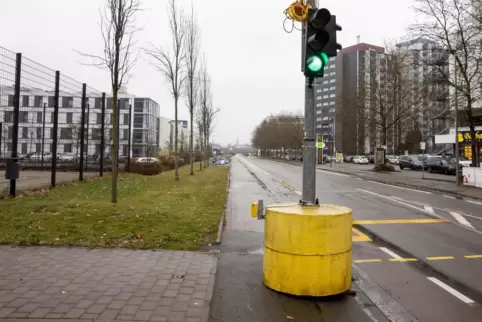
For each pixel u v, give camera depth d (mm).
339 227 4855
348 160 77500
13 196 11773
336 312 4371
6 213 8930
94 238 7297
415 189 20344
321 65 5211
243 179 27578
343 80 118625
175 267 5766
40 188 14312
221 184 21562
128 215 9391
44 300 4359
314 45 5164
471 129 23891
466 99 25062
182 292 4738
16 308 4121
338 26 5320
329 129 115188
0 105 12766
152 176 25797
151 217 9430
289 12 5387
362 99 40188
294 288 4793
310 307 4492
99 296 4531
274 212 5004
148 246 6914
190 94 28391
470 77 23922
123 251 6555
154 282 5074
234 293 4895
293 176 31359
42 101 34312
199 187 19344
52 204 10141
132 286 4902
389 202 14789
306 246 4766
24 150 51125
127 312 4102
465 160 38594
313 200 5410
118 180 19906
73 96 22984
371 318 4238
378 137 76312
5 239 6953
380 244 8016
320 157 37062
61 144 53688
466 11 22547
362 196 16812
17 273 5293
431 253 7277
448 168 31609
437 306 4652
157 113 86188
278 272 4926
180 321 3926
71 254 6293
